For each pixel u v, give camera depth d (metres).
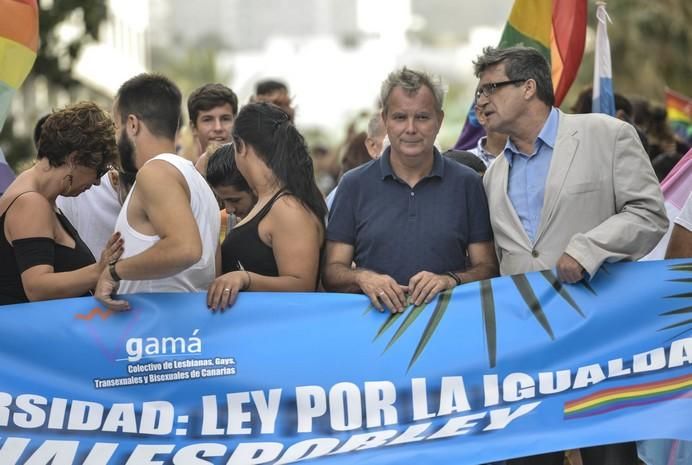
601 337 5.01
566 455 6.38
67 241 5.17
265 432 4.90
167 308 4.91
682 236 5.55
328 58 92.50
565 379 4.98
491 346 4.98
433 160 5.30
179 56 106.12
